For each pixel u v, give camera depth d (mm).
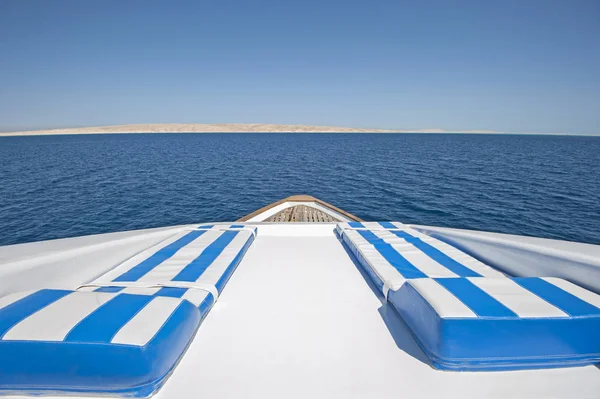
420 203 15609
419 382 1507
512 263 2445
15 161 33562
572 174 24234
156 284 2094
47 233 11469
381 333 1907
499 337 1477
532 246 2268
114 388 1361
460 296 1608
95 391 1375
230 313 2123
